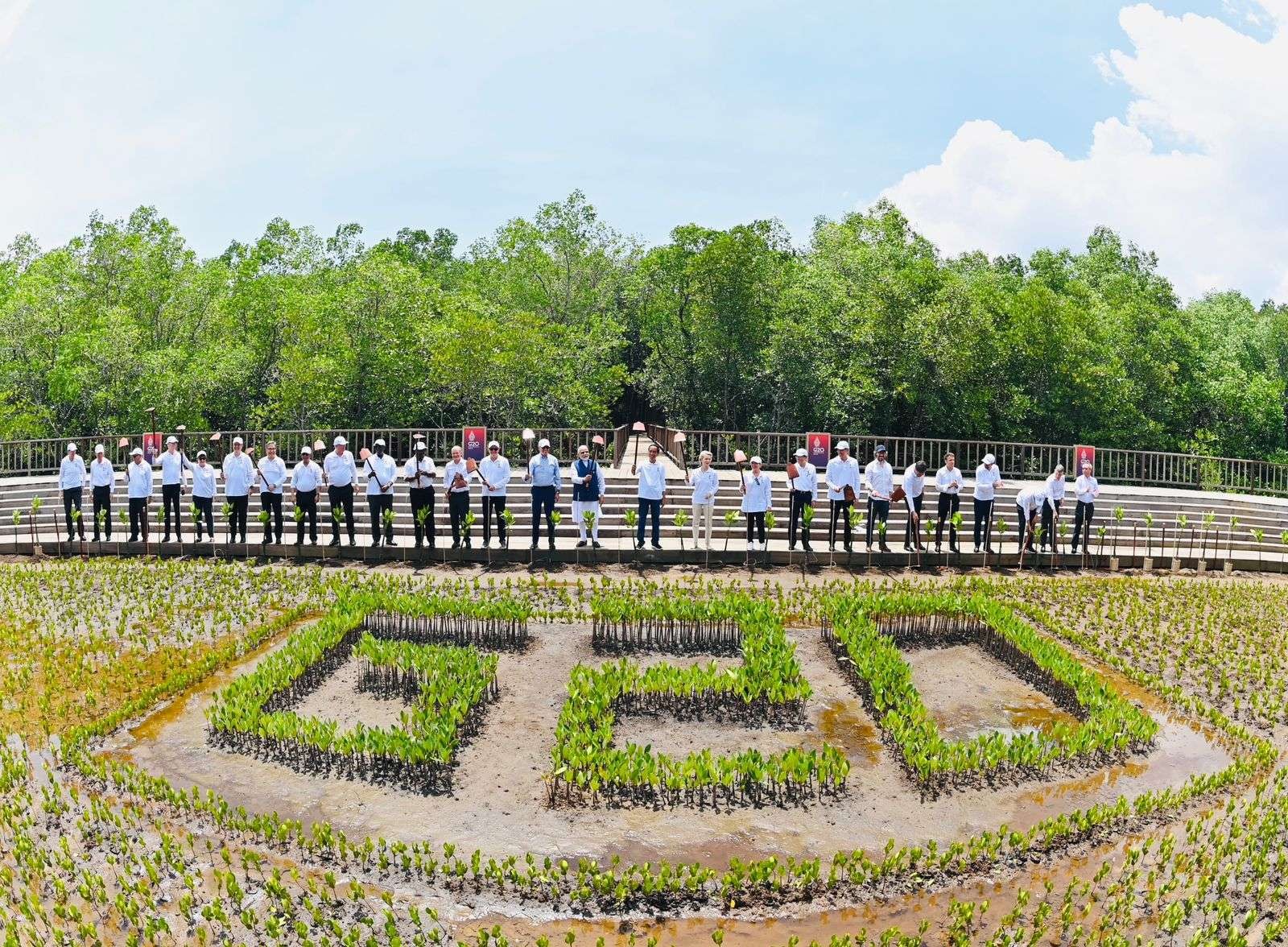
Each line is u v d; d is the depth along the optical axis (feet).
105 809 26.99
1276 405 149.59
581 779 28.96
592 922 22.94
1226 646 45.34
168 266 143.64
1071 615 49.93
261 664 37.17
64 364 118.01
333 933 22.12
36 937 21.56
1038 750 31.32
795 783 30.14
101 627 45.44
